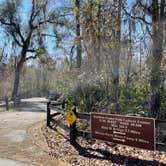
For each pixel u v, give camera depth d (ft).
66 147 32.76
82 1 46.09
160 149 26.12
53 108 44.70
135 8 41.47
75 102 44.80
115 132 29.30
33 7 121.19
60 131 41.37
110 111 39.86
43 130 43.04
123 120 28.60
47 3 110.22
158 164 26.17
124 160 27.73
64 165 27.12
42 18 122.11
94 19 44.19
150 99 37.35
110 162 27.48
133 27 41.70
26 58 130.82
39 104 115.14
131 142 27.99
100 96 42.27
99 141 33.19
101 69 43.04
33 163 27.84
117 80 41.42
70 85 46.91
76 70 47.67
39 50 125.80
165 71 37.52
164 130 30.78
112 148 30.96
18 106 101.50
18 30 127.75
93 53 44.11
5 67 161.48
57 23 109.29
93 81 43.39
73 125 33.68
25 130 43.80
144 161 27.07
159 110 36.81
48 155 30.30
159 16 38.29
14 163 27.94
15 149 32.81
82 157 29.25
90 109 42.09
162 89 37.70
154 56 37.78
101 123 30.55
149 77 38.86
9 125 49.08
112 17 42.88
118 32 42.22
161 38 37.78
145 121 26.94
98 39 43.62
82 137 34.86
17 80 132.77
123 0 42.16
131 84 41.32
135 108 38.55
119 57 41.86
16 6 124.98
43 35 123.95
